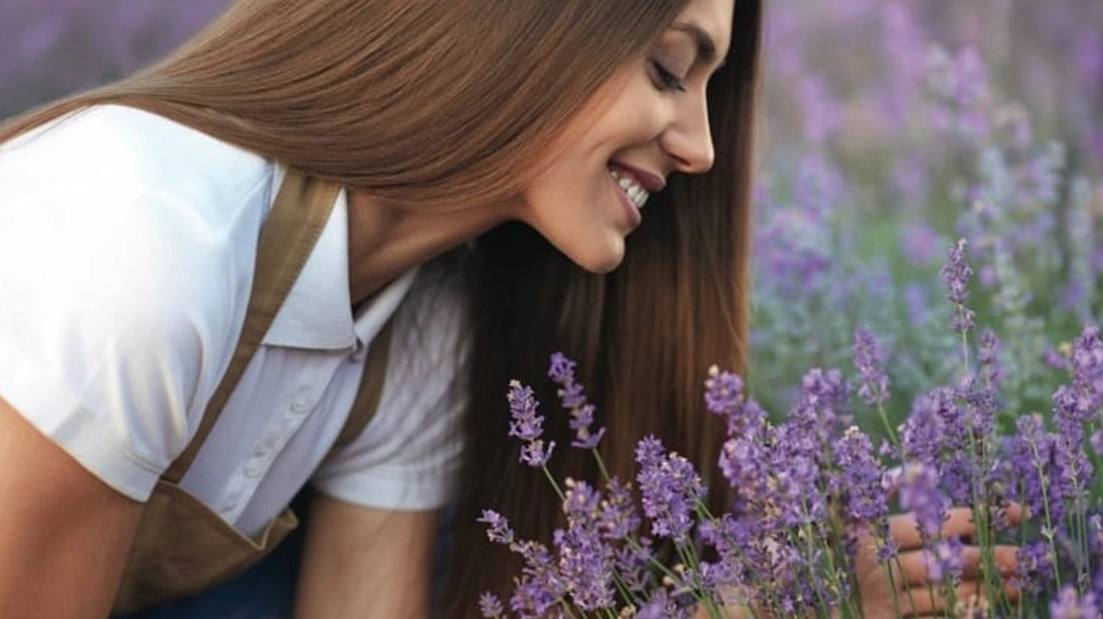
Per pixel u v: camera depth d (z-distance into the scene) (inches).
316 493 110.3
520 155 89.2
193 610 111.0
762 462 84.2
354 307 100.3
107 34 222.1
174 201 84.1
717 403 89.6
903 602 100.4
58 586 84.9
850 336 149.6
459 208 91.7
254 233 89.0
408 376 106.2
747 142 104.7
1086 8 202.2
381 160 90.1
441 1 87.9
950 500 84.5
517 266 107.7
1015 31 204.2
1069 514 88.7
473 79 87.9
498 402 108.2
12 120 93.3
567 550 87.2
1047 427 121.7
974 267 148.3
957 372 132.3
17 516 82.9
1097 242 151.3
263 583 113.2
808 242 155.7
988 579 84.0
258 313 91.4
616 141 90.1
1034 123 196.9
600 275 106.6
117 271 81.6
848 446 84.5
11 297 82.5
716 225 105.6
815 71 281.3
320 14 90.0
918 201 200.8
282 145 89.7
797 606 85.7
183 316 82.3
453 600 109.2
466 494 108.8
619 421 107.0
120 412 82.2
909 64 219.3
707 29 91.0
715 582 86.2
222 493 97.3
